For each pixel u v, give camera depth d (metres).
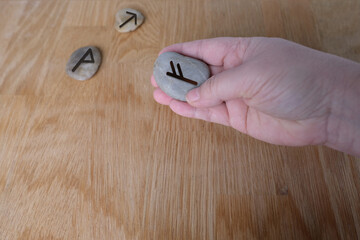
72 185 0.22
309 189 0.22
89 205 0.21
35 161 0.23
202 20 0.27
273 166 0.22
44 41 0.27
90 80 0.25
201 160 0.23
